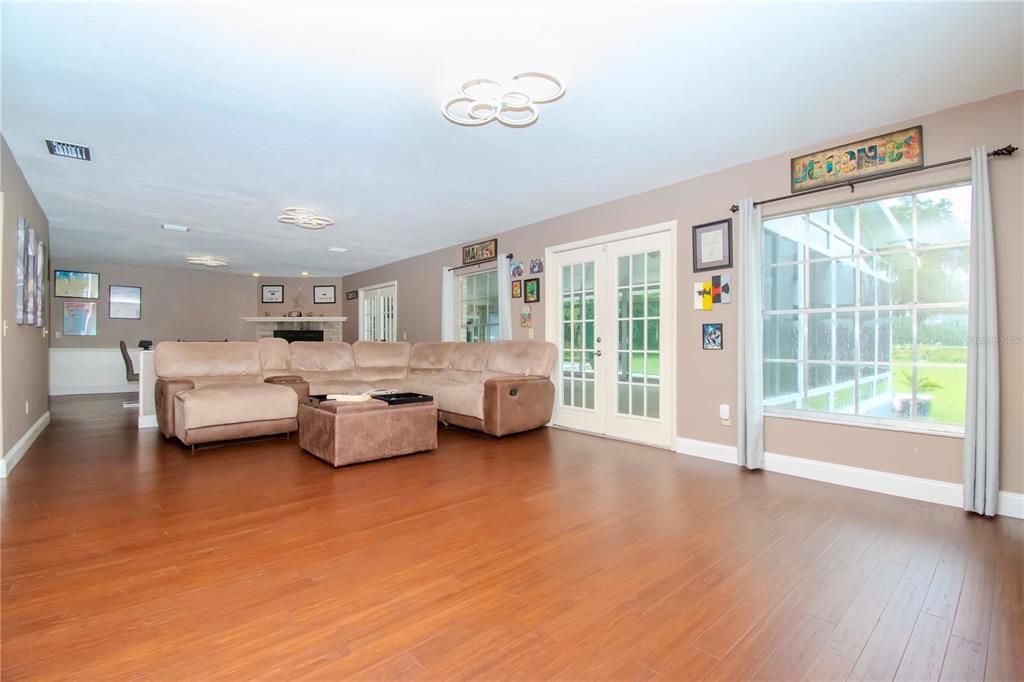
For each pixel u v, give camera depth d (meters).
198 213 5.18
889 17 2.01
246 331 10.06
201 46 2.19
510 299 5.95
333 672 1.40
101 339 8.70
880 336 3.18
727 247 3.82
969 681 1.38
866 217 3.24
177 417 4.27
